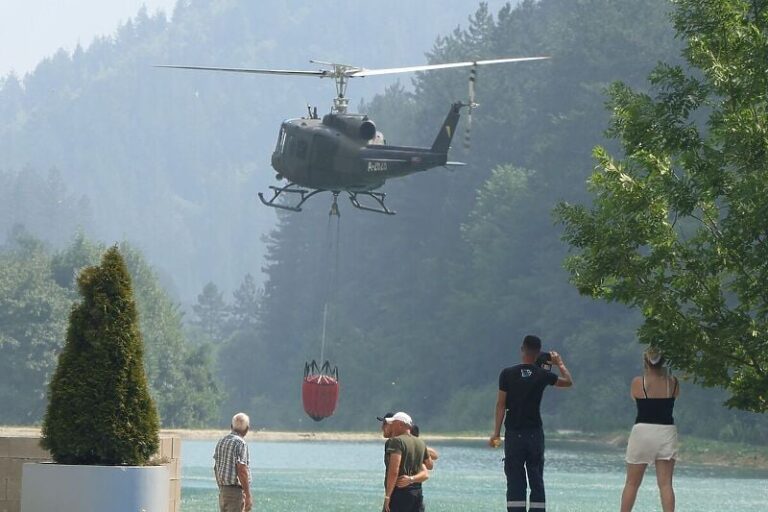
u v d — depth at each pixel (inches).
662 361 1952.5
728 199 1959.9
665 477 1920.5
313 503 4077.3
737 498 4724.4
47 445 1808.6
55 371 1822.1
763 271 1894.7
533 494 1923.0
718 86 2026.3
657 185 2012.8
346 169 3993.6
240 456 2082.9
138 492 1781.5
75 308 1827.0
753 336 1916.8
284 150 4060.0
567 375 1961.1
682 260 2005.4
